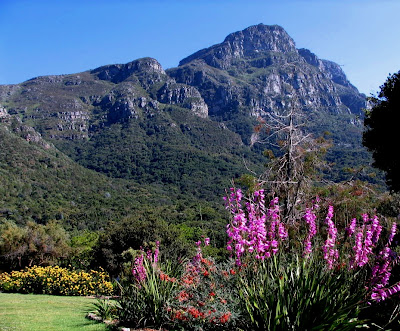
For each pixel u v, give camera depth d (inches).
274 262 190.7
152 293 244.1
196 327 199.2
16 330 244.7
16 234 986.1
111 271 809.5
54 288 603.5
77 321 279.7
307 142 463.5
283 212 370.9
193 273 239.9
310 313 156.6
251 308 167.6
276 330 156.9
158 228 825.5
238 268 193.9
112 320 273.1
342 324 153.8
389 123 482.3
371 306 192.2
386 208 438.0
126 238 828.6
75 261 976.9
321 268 181.9
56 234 1040.2
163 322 231.6
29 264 984.9
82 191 3063.5
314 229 204.7
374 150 531.2
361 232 194.5
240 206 197.2
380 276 185.9
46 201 2559.1
